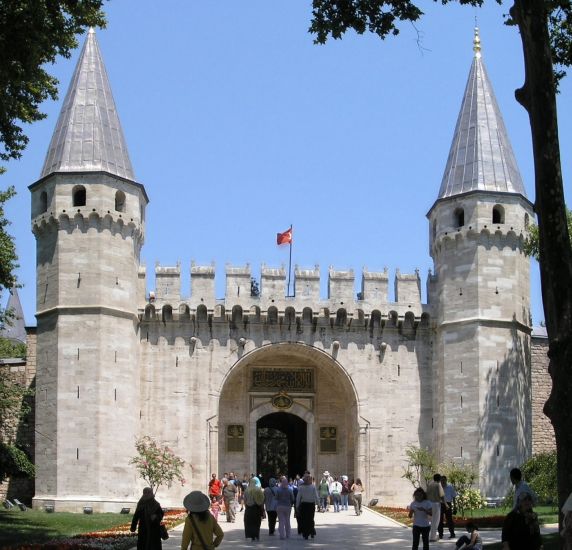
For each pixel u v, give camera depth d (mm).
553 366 23719
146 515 24797
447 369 56188
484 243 56344
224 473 59250
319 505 53531
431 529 35781
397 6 28688
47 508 51406
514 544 20562
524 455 55188
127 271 55031
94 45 58656
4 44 29312
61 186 54375
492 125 58969
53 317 53625
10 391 52219
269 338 57781
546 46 24016
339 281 58469
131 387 54469
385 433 57500
